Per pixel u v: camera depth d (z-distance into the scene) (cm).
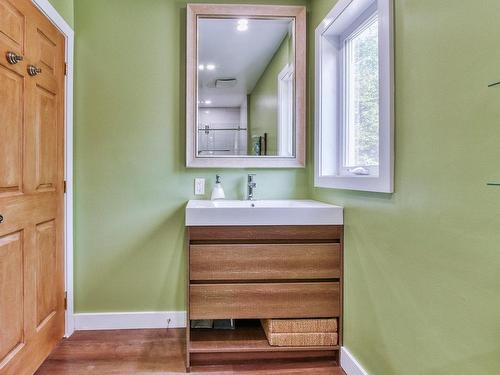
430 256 113
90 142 224
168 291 231
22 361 159
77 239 224
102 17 225
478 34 93
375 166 171
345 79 209
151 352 198
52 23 191
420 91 118
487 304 91
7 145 147
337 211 184
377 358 149
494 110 88
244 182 236
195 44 229
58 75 200
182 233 232
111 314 227
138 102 228
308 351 187
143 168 229
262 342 188
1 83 142
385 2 137
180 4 230
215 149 232
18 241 156
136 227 229
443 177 107
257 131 235
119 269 228
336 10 189
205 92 231
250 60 234
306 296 183
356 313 169
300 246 182
